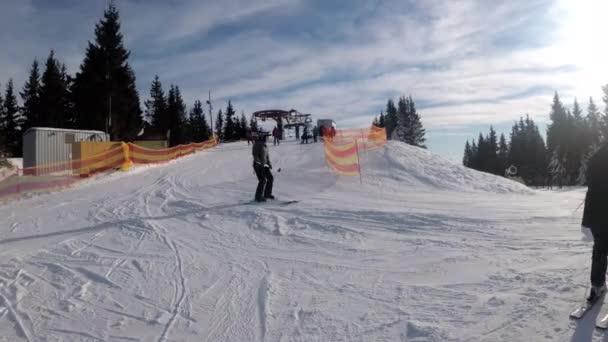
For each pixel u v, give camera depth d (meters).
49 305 4.70
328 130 29.86
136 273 5.80
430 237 7.39
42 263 6.33
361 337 3.77
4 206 12.39
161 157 25.11
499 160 90.81
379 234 7.76
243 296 4.92
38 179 16.44
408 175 18.44
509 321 3.78
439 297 4.55
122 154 20.84
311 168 19.52
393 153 22.17
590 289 4.20
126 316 4.40
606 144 4.00
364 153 22.53
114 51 37.97
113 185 16.20
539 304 4.06
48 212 11.20
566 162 66.31
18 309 4.59
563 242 6.53
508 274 5.07
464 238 7.18
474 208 10.64
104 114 37.97
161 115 58.81
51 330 4.09
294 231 8.11
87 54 38.41
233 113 82.00
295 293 4.96
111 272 5.85
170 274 5.75
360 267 5.88
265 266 6.07
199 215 9.90
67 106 48.25
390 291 4.86
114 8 38.50
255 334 3.95
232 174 18.41
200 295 4.97
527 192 16.67
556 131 70.81
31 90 58.47
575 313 3.72
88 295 5.00
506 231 7.55
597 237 3.96
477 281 4.95
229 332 4.01
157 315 4.42
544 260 5.58
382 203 11.75
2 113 56.16
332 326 4.03
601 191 3.95
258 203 11.20
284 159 23.67
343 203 11.41
